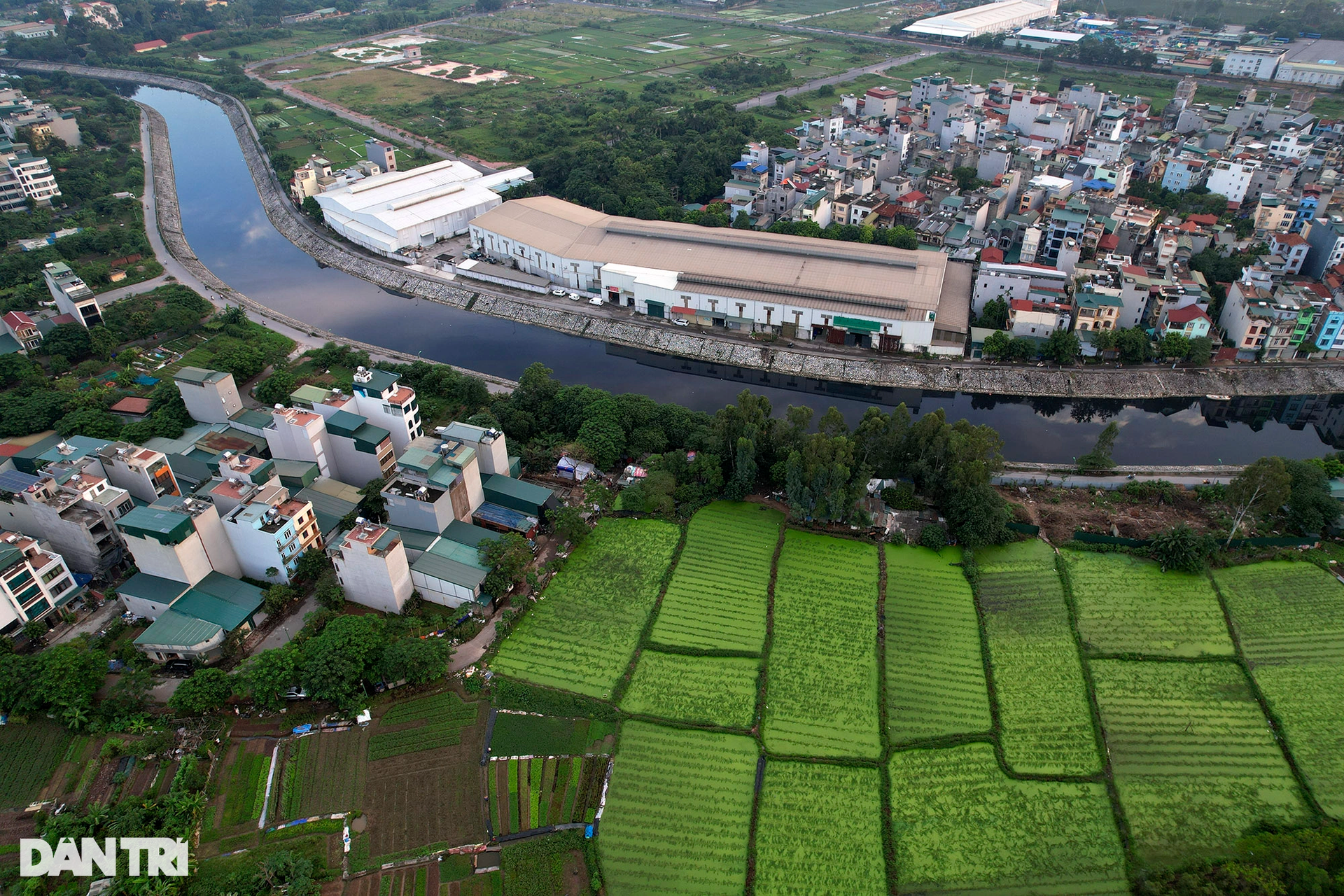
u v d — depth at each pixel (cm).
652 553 16588
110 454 16712
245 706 13312
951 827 11656
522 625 14912
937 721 13175
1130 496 17900
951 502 16738
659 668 14125
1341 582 15525
